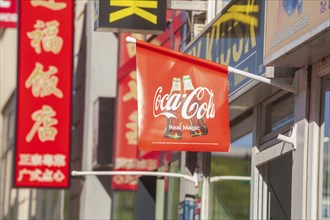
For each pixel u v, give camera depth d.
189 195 15.44
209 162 14.95
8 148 37.81
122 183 21.17
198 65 10.95
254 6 11.41
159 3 13.99
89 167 23.48
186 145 10.88
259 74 11.19
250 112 13.41
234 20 12.23
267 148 12.32
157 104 10.86
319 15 9.15
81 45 26.11
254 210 12.71
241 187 13.88
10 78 38.06
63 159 22.64
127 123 20.91
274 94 12.09
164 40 18.02
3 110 39.38
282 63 10.55
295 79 10.89
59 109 22.70
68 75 22.66
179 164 16.41
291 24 9.84
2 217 39.41
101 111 22.61
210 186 14.92
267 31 10.59
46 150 22.61
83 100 25.20
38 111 22.64
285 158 11.84
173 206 16.98
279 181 12.10
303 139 10.70
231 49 12.34
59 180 22.59
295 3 9.74
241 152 13.91
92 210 22.91
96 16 14.02
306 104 10.65
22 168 22.50
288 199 11.67
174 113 10.88
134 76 20.72
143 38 20.25
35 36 22.53
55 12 22.52
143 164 19.64
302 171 10.69
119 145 21.16
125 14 13.91
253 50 11.42
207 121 10.89
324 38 9.35
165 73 10.90
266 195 12.58
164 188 17.91
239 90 12.11
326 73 10.29
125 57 21.28
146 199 20.28
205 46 13.64
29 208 34.84
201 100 10.89
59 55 22.62
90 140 23.50
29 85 22.61
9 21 23.78
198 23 15.11
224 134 10.90
